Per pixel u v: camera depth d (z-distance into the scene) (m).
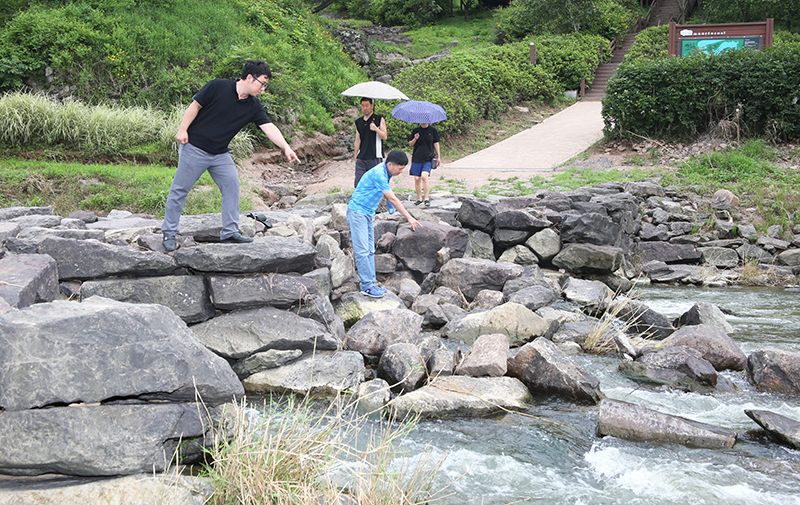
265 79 5.07
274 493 2.91
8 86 14.42
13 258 4.80
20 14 15.52
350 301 6.52
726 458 3.84
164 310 3.47
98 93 14.68
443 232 8.01
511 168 14.38
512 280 7.52
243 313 5.25
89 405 3.03
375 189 6.32
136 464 3.00
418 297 7.12
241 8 21.58
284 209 10.41
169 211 5.44
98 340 3.09
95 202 9.55
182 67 16.36
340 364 4.99
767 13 32.19
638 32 33.78
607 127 15.70
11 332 2.97
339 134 17.70
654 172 12.73
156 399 3.24
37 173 10.13
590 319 6.84
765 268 9.70
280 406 4.55
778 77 13.69
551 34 30.44
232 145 13.63
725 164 12.81
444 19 40.50
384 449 3.54
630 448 4.01
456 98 18.17
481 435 4.20
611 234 9.12
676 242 10.39
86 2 17.06
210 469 3.14
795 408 4.57
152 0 18.64
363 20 39.47
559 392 4.91
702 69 14.33
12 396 2.90
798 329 6.61
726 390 4.98
